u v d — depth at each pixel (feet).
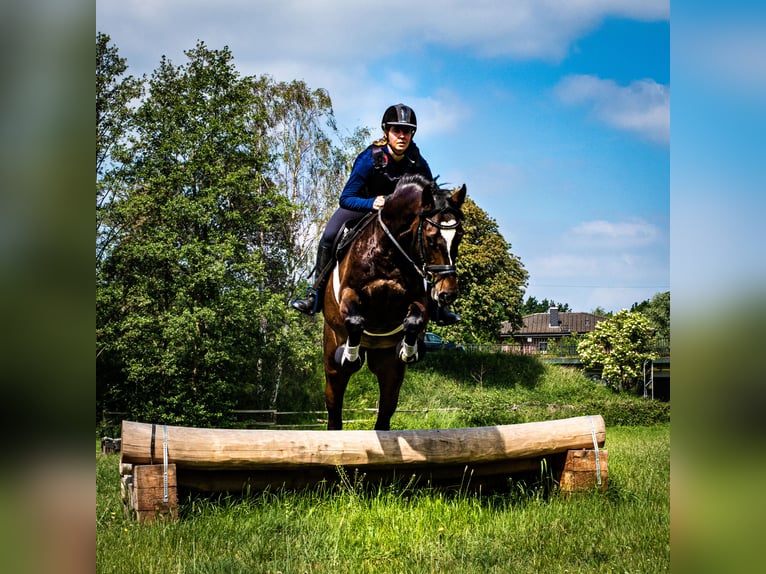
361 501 18.26
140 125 90.84
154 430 17.49
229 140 91.45
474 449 20.21
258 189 98.17
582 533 16.10
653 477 23.43
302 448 18.66
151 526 15.88
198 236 90.63
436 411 93.66
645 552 14.28
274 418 93.86
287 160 107.45
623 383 131.64
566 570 13.44
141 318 82.17
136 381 82.53
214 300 86.02
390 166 20.49
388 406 22.36
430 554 14.33
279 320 92.43
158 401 84.69
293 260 104.88
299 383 109.91
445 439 19.99
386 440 19.56
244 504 17.81
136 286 85.87
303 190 109.29
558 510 18.33
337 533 15.43
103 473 28.17
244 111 94.27
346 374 22.30
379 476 20.07
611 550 14.70
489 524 16.92
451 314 21.12
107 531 15.69
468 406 96.58
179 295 83.30
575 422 22.06
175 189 90.43
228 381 90.99
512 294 151.33
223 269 83.97
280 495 18.66
